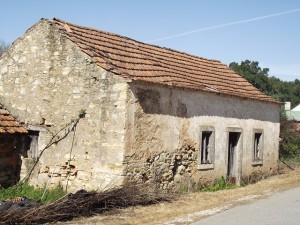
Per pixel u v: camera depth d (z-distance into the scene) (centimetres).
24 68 1292
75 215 913
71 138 1192
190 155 1347
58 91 1220
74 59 1190
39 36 1261
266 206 1047
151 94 1179
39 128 1251
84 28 1338
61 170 1206
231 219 903
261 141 1748
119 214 950
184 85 1288
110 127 1117
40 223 853
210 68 1764
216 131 1459
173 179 1281
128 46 1407
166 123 1238
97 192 1027
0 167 1235
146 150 1167
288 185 1428
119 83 1108
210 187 1412
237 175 1591
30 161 1266
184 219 906
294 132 2705
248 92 1698
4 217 809
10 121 1271
